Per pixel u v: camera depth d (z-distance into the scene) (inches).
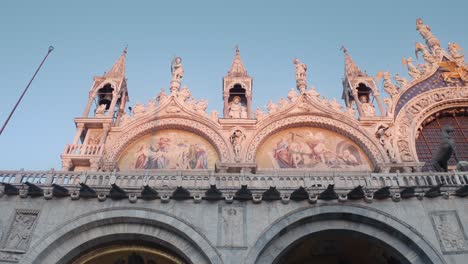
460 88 1143.6
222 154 951.0
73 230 684.1
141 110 1034.7
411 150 997.8
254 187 726.5
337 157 976.3
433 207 724.0
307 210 710.5
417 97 1113.4
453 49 1254.3
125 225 705.0
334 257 836.6
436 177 788.0
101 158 917.8
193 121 1019.3
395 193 725.3
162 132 1017.5
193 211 706.8
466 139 1087.0
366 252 800.9
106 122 999.6
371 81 1151.0
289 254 778.8
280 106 1050.7
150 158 964.6
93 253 725.3
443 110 1119.6
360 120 1019.9
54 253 670.5
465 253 669.9
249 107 1082.1
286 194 719.7
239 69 1176.2
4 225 687.1
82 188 713.0
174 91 1071.6
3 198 719.1
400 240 698.8
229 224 692.7
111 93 1138.0
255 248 663.8
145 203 715.4
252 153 956.0
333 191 716.0
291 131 1025.5
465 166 831.7
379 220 701.9
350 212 709.3
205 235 677.9
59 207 709.9
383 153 954.1
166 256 730.2
